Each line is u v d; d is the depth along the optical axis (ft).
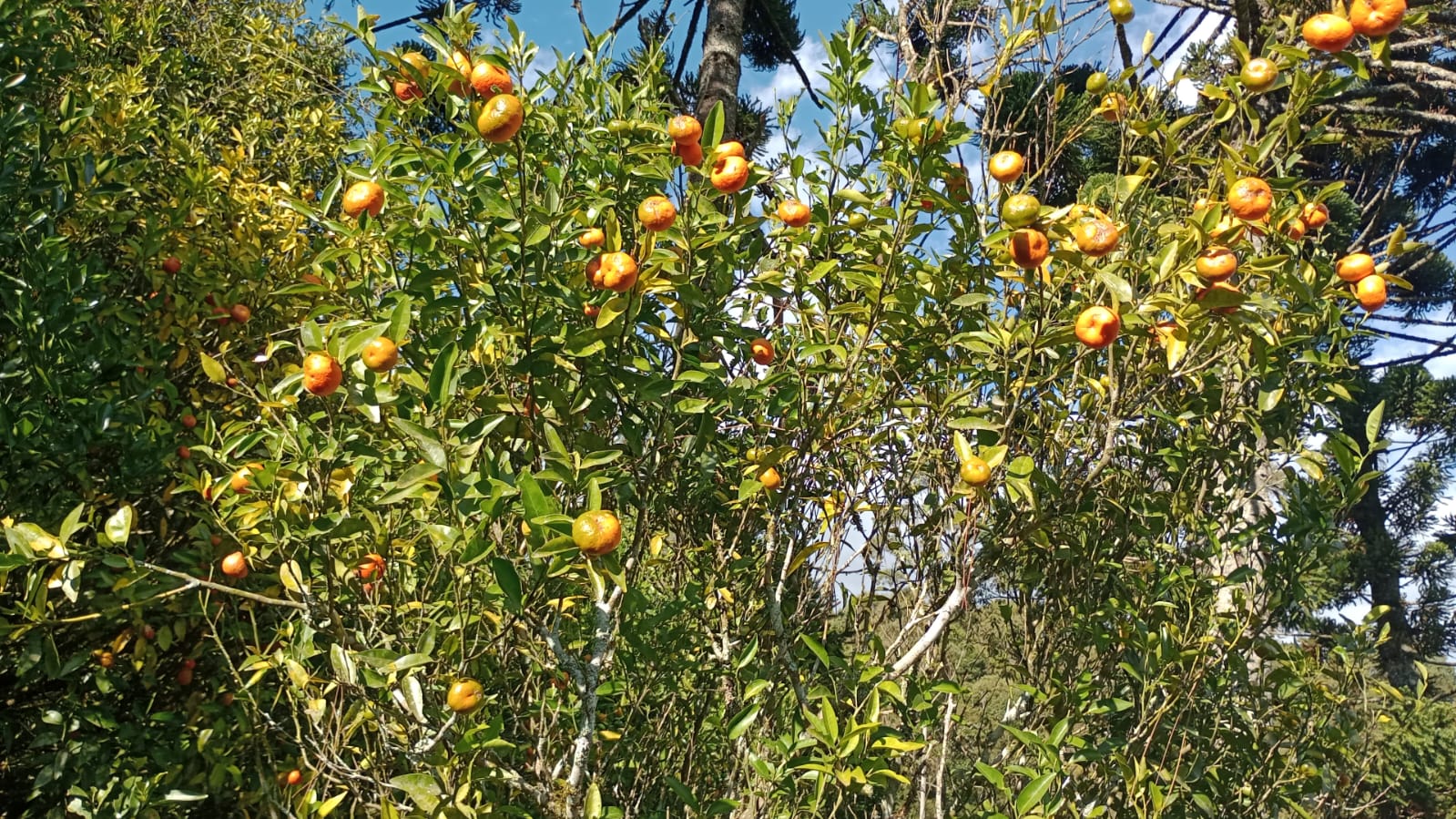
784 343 9.03
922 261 8.25
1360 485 8.07
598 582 5.19
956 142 7.22
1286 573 8.58
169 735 8.85
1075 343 6.81
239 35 21.31
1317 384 8.72
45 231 9.30
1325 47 6.56
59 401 8.69
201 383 11.34
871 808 8.57
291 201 7.12
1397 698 10.43
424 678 6.17
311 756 8.02
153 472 9.16
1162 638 7.88
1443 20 19.95
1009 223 6.38
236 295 11.37
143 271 10.94
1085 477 7.97
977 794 8.66
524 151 6.56
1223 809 8.95
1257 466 9.11
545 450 6.38
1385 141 23.72
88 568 8.30
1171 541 8.96
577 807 5.74
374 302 7.16
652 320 7.16
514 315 6.21
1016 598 9.52
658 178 7.15
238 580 8.44
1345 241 23.99
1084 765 8.46
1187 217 6.66
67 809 8.07
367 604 6.88
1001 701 9.98
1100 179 8.85
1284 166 7.46
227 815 9.12
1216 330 6.77
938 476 8.21
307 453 6.07
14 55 10.11
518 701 7.43
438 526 5.68
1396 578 37.93
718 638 9.00
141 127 12.63
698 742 8.84
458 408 6.53
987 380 7.46
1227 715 9.33
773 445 8.49
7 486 8.48
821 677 8.70
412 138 6.84
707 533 9.29
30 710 9.27
